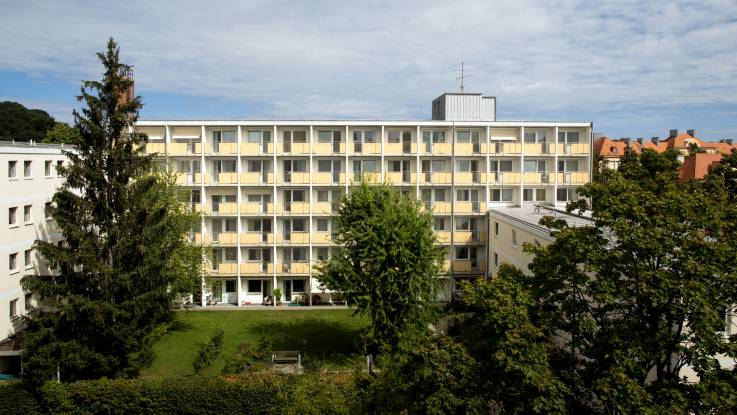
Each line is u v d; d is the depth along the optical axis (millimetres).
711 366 13500
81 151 26859
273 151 45406
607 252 15219
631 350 13508
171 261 33656
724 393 12609
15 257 32438
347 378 23500
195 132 46156
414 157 47156
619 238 15078
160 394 23484
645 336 13984
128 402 23484
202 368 29719
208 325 39531
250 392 23625
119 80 27094
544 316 15617
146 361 27469
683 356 14336
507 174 47156
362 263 29891
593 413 14891
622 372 13258
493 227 44375
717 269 13570
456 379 15359
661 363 14953
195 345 34781
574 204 17406
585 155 47844
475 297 15867
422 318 28953
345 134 46125
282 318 41719
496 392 14875
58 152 36812
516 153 47125
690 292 13031
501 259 41812
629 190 15859
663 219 14469
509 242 39531
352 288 28516
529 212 41656
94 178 26188
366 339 29109
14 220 32344
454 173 45938
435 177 46594
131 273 26125
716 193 18047
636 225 15086
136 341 26000
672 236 14242
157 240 28078
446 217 47656
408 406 16531
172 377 24547
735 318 16750
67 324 25609
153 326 27797
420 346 16219
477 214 46812
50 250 25516
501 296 15258
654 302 13672
